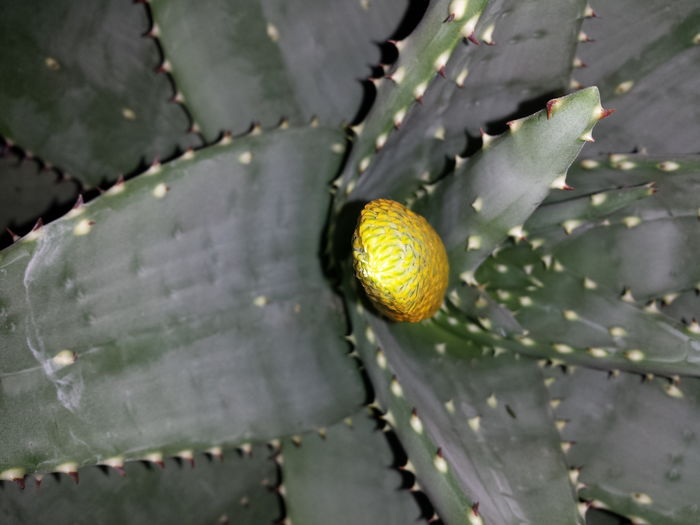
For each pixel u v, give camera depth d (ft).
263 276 0.96
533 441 0.92
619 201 0.89
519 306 0.96
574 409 1.02
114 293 0.83
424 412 0.86
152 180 0.84
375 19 1.02
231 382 0.93
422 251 0.74
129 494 1.04
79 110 1.12
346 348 0.99
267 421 0.95
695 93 1.01
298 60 1.02
